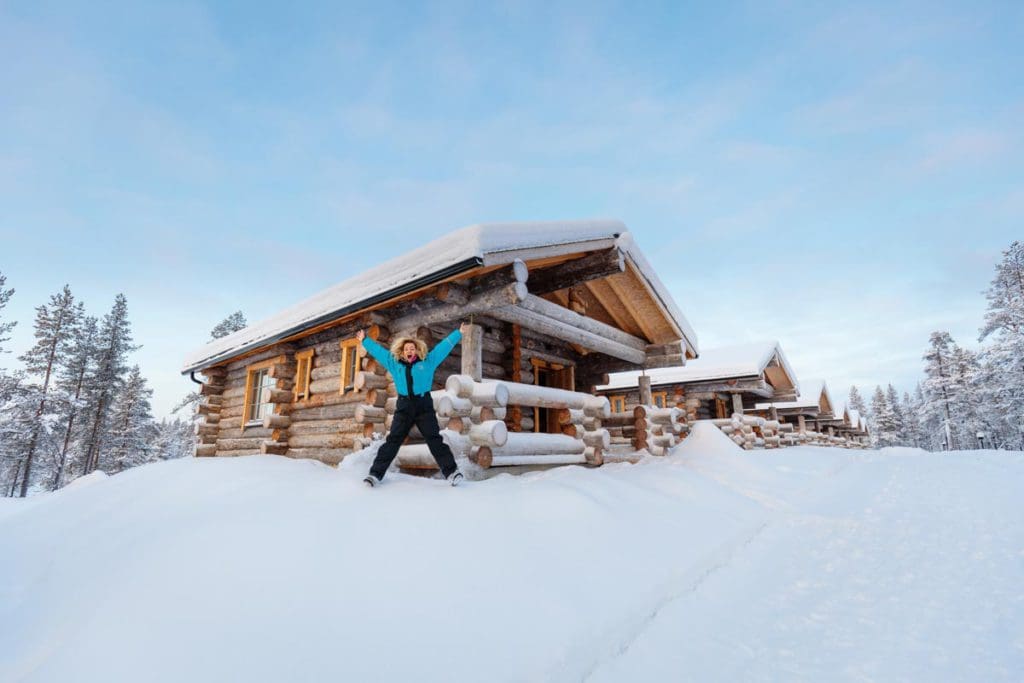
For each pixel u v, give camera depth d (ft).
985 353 96.27
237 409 34.01
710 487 15.69
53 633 7.40
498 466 17.69
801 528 12.48
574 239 20.43
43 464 98.58
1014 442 110.63
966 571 9.45
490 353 24.39
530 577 8.10
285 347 28.96
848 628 7.38
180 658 6.04
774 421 42.32
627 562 9.12
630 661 6.34
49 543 11.31
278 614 6.91
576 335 24.02
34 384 93.30
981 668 6.20
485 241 16.17
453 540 9.27
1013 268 99.55
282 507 11.02
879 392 166.91
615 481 14.57
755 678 6.02
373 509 10.84
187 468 15.97
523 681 5.68
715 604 8.13
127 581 8.23
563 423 22.09
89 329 108.06
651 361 29.58
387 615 6.92
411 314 21.06
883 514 13.53
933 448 182.70
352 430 23.59
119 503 13.24
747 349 50.55
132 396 113.19
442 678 5.65
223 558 8.54
